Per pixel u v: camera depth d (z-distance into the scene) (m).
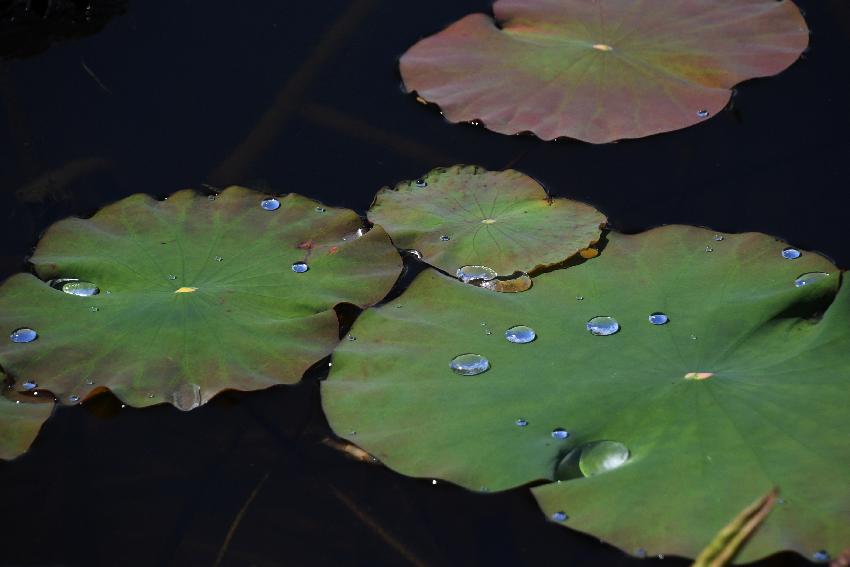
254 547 2.34
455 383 2.39
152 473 2.38
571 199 2.54
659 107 2.59
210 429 2.40
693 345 2.40
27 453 2.38
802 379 2.37
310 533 2.35
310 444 2.39
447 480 2.34
